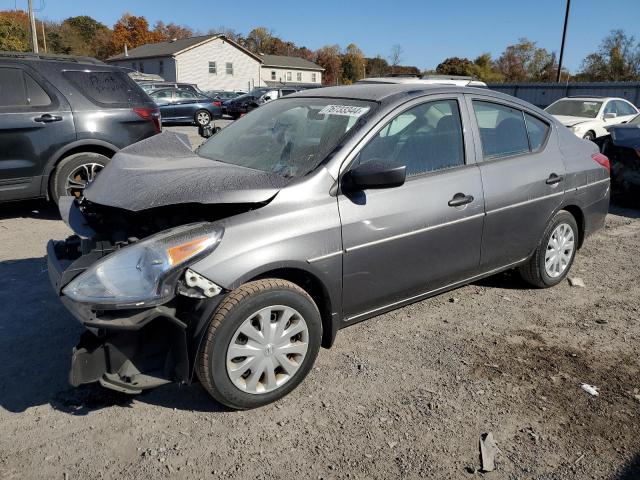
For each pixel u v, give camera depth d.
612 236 6.82
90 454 2.68
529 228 4.33
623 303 4.62
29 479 2.51
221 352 2.81
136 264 2.68
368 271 3.35
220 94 36.34
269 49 99.19
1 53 6.39
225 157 3.80
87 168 6.67
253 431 2.88
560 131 4.70
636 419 3.03
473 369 3.51
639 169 8.09
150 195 2.94
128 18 84.75
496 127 4.17
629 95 26.22
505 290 4.84
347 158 3.28
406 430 2.90
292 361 3.12
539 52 69.69
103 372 2.74
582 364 3.60
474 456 2.72
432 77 12.46
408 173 3.57
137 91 7.10
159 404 3.10
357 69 89.25
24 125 6.18
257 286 2.88
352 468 2.62
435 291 3.86
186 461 2.65
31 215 6.98
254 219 2.92
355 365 3.53
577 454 2.75
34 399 3.11
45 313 4.16
